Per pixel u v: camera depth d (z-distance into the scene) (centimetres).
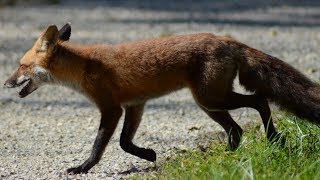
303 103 1427
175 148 1597
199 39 1482
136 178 1329
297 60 2791
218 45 1464
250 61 1461
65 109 2138
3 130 1873
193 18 4231
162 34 3462
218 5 5066
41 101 2255
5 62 2856
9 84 1566
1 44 3291
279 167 1252
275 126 1571
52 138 1784
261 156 1319
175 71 1486
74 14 4456
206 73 1452
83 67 1509
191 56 1469
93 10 4716
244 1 5353
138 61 1491
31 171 1486
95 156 1466
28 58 1564
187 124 1905
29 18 4244
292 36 3481
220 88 1452
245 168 1250
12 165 1534
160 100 2242
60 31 1620
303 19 4200
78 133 1838
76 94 2364
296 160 1302
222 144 1533
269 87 1452
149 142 1711
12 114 2075
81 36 3434
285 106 1446
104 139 1479
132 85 1498
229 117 1509
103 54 1509
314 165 1252
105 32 3591
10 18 4259
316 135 1412
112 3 5212
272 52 2995
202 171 1268
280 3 5134
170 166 1373
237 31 3638
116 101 1505
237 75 1484
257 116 1867
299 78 1456
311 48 3097
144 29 3712
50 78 1552
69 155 1620
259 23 3991
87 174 1450
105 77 1495
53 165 1534
